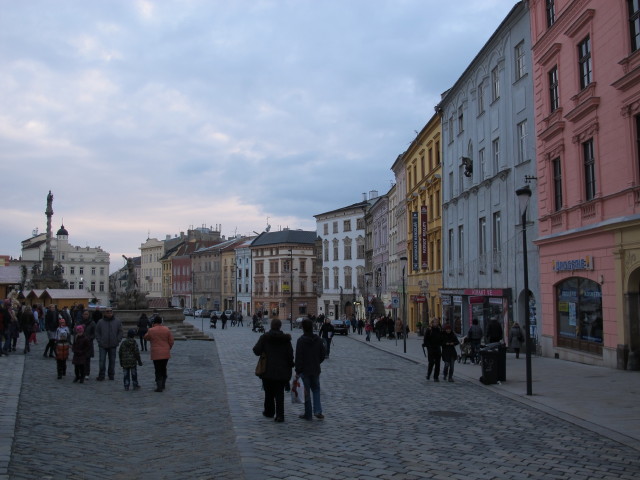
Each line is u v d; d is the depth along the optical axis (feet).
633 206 62.95
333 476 25.77
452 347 62.23
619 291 65.87
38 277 204.13
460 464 28.04
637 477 25.96
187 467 27.12
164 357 51.26
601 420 38.70
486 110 111.65
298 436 33.86
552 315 84.23
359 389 55.83
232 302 393.29
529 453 30.27
